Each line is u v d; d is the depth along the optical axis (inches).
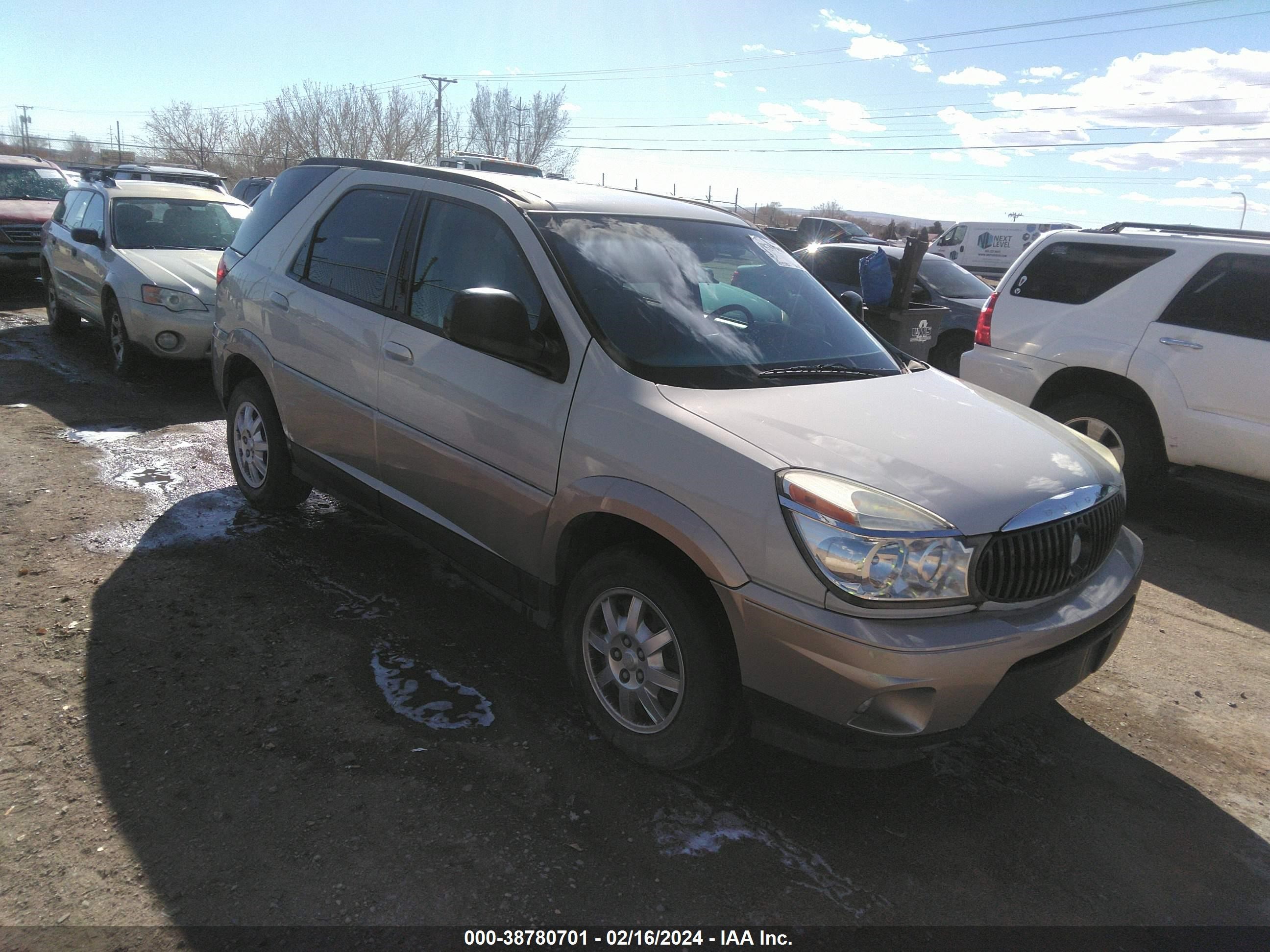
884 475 102.7
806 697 98.9
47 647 135.7
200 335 295.7
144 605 150.9
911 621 97.0
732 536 101.2
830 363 137.6
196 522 189.2
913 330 315.0
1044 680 104.9
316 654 139.1
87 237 329.4
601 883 96.7
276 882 93.3
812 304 155.3
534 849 101.0
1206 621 181.2
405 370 144.2
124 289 294.5
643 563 111.0
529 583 128.8
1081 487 112.4
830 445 107.1
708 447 105.8
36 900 89.3
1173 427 226.7
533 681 136.3
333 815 103.7
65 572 161.6
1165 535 231.1
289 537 184.1
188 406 284.8
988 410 129.5
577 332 122.6
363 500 161.3
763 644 99.8
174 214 342.3
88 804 103.0
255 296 184.2
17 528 179.3
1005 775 123.4
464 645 145.5
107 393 293.3
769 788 115.4
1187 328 225.9
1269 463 211.9
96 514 189.5
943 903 98.3
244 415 195.8
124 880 92.4
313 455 171.2
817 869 101.7
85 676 128.7
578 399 119.0
